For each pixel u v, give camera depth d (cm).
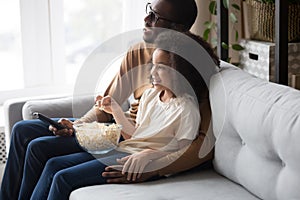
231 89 204
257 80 205
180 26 241
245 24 289
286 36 235
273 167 183
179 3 240
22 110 263
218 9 279
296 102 177
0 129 297
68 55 342
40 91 335
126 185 203
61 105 261
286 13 233
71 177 202
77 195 194
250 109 190
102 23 342
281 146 174
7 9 322
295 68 262
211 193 193
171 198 189
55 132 234
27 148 229
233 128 203
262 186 184
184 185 201
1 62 329
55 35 331
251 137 188
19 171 239
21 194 229
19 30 327
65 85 340
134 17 330
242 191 196
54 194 202
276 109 180
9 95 328
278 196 178
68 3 335
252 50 272
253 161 191
